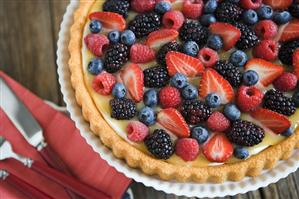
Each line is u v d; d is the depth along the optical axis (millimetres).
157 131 498
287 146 509
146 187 579
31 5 659
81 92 531
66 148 582
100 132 526
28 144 581
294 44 521
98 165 572
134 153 510
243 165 506
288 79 509
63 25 578
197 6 530
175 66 508
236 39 514
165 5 529
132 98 515
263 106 510
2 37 649
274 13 539
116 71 523
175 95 502
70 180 559
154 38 519
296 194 581
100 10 560
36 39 649
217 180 517
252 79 506
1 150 571
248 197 580
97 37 529
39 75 637
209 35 529
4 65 640
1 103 593
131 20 539
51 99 629
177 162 506
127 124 514
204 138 496
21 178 563
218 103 501
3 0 659
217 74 504
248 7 533
